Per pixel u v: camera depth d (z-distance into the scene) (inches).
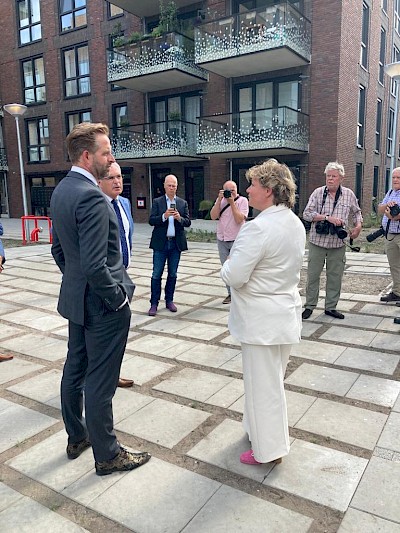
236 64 605.0
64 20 839.7
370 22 683.4
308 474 94.8
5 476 96.7
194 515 83.7
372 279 293.7
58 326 207.9
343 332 187.8
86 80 834.8
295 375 144.9
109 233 88.7
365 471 95.5
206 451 104.0
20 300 259.6
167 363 157.8
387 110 823.7
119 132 733.9
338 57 573.0
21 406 128.6
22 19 901.2
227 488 91.0
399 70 427.8
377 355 161.5
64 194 86.7
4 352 173.8
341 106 591.8
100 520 83.0
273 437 93.9
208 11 674.2
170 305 227.6
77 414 100.9
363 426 113.6
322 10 576.1
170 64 639.8
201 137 631.8
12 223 863.1
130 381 139.3
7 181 996.6
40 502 88.2
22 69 922.1
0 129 981.2
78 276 89.0
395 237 222.8
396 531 78.6
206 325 202.8
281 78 628.7
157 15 732.0
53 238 97.0
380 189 824.3
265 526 80.5
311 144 605.9
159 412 122.6
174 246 221.9
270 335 89.2
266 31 546.6
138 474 96.1
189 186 750.5
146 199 777.6
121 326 92.0
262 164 93.1
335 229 197.9
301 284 282.7
